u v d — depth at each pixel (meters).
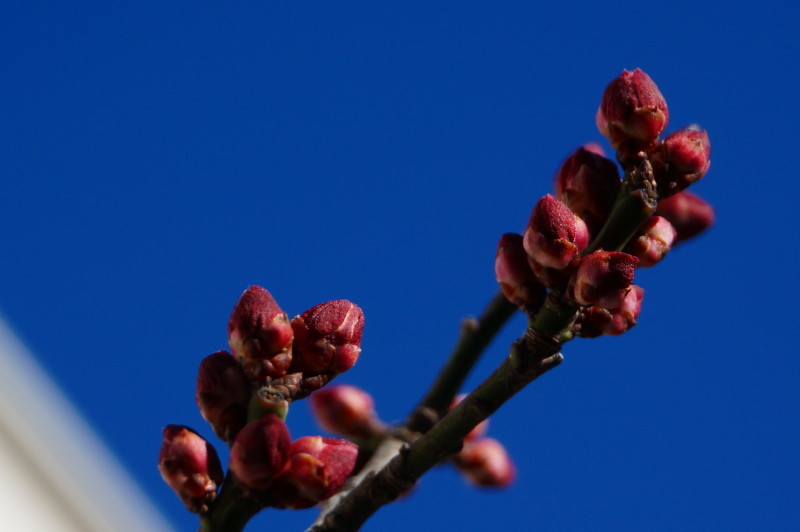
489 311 0.41
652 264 0.38
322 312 0.37
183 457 0.36
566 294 0.37
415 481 0.38
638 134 0.37
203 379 0.37
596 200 0.38
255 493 0.36
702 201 0.40
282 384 0.37
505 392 0.37
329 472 0.36
